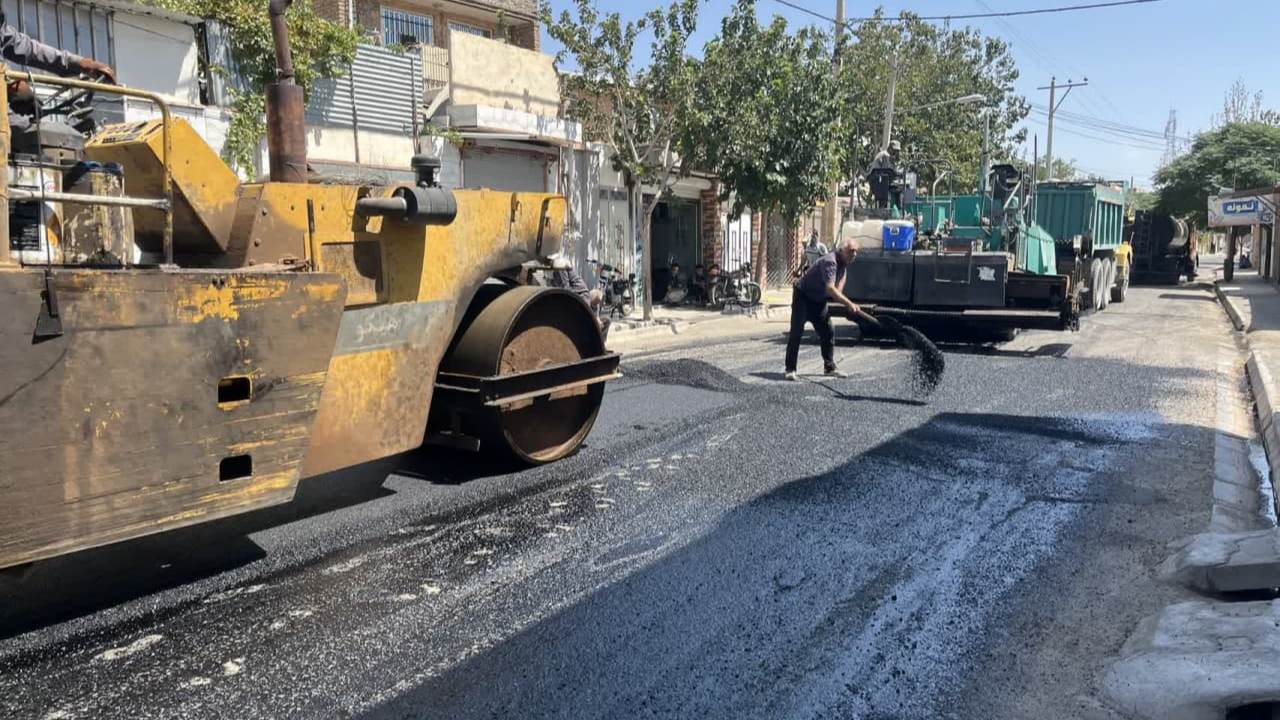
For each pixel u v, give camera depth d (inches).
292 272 164.7
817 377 386.0
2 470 130.7
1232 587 163.0
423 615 154.6
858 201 952.9
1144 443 276.1
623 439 277.0
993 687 133.0
